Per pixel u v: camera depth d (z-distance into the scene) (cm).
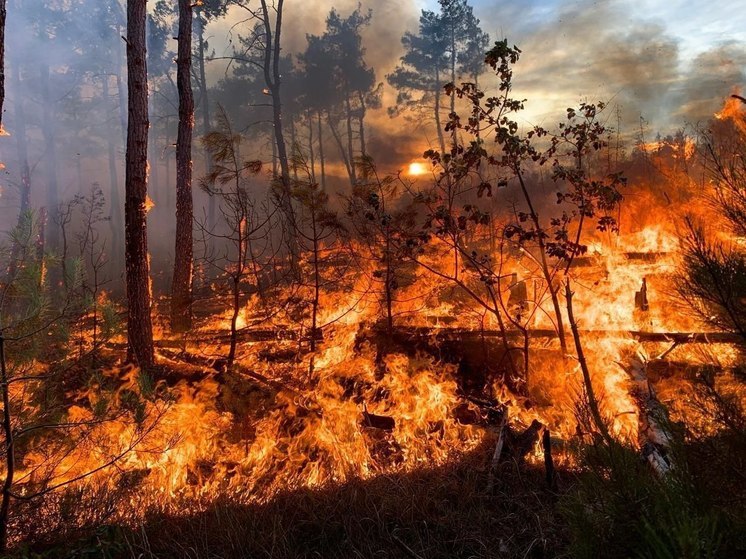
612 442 250
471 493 415
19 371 350
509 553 344
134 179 763
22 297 343
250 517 406
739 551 207
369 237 779
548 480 423
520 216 683
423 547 360
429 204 698
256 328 898
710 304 270
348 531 384
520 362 660
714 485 231
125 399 424
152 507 423
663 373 528
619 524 232
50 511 372
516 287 830
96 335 600
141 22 813
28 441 364
